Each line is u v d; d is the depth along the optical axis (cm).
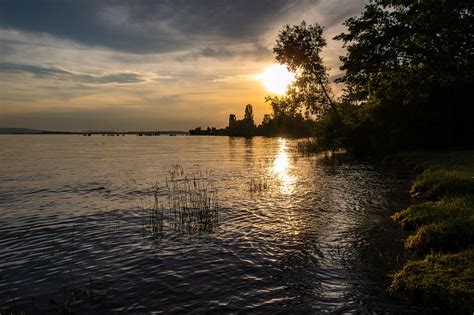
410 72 2866
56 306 848
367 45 2917
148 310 816
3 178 3192
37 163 4716
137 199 2186
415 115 4378
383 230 1357
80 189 2584
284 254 1159
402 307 777
